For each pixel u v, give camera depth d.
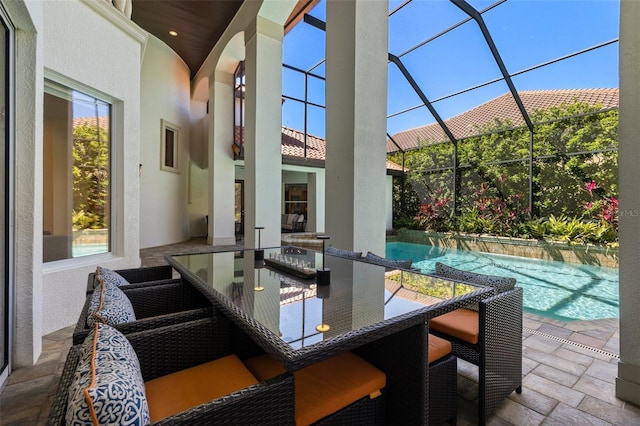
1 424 1.68
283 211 14.26
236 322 1.27
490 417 1.72
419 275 2.05
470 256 8.75
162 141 8.54
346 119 3.46
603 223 6.98
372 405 1.40
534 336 2.83
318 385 1.34
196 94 9.97
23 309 2.23
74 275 3.05
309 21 6.88
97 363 0.86
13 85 2.17
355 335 1.11
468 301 1.57
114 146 3.50
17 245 2.22
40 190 2.38
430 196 10.91
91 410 0.70
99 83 3.21
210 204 8.70
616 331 2.95
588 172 7.26
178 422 0.83
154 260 6.13
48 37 2.70
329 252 3.04
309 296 1.57
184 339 1.46
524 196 8.42
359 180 3.42
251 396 0.95
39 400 1.88
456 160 10.05
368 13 3.48
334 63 3.61
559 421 1.69
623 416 1.73
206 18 6.84
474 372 2.22
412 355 1.37
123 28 3.46
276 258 2.36
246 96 5.96
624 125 1.92
